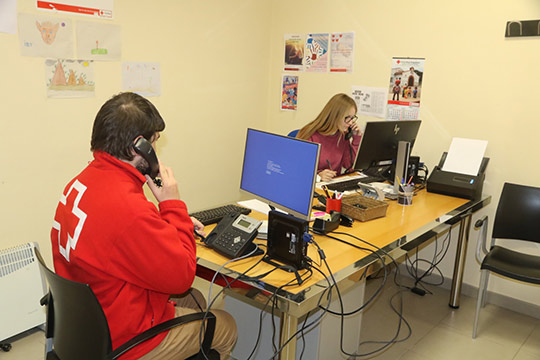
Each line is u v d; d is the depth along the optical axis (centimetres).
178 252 133
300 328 202
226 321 166
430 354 244
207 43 338
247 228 178
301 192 176
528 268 248
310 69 371
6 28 233
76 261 131
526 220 268
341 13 345
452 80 303
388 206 246
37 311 249
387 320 278
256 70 384
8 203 248
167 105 321
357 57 343
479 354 246
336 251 181
